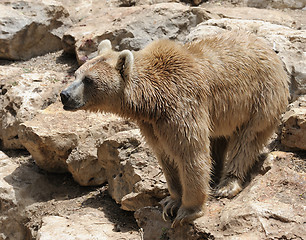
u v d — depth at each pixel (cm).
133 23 1301
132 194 826
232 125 711
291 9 1443
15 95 1171
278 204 636
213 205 698
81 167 971
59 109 1095
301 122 768
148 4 1498
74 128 1002
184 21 1306
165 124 648
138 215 754
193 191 655
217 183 776
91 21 1388
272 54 728
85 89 655
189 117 640
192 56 675
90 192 988
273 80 710
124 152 898
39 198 1008
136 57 675
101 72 654
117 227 802
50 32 1425
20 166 1075
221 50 697
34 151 1012
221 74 677
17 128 1130
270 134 736
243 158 718
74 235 743
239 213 625
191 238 655
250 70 695
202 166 649
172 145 651
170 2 1502
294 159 751
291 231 591
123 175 884
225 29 1098
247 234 602
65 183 1042
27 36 1391
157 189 788
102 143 929
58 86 1197
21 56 1404
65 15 1457
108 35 1284
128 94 657
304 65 919
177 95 643
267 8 1455
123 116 689
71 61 1368
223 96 680
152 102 650
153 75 657
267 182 685
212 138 761
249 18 1277
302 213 614
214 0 1520
